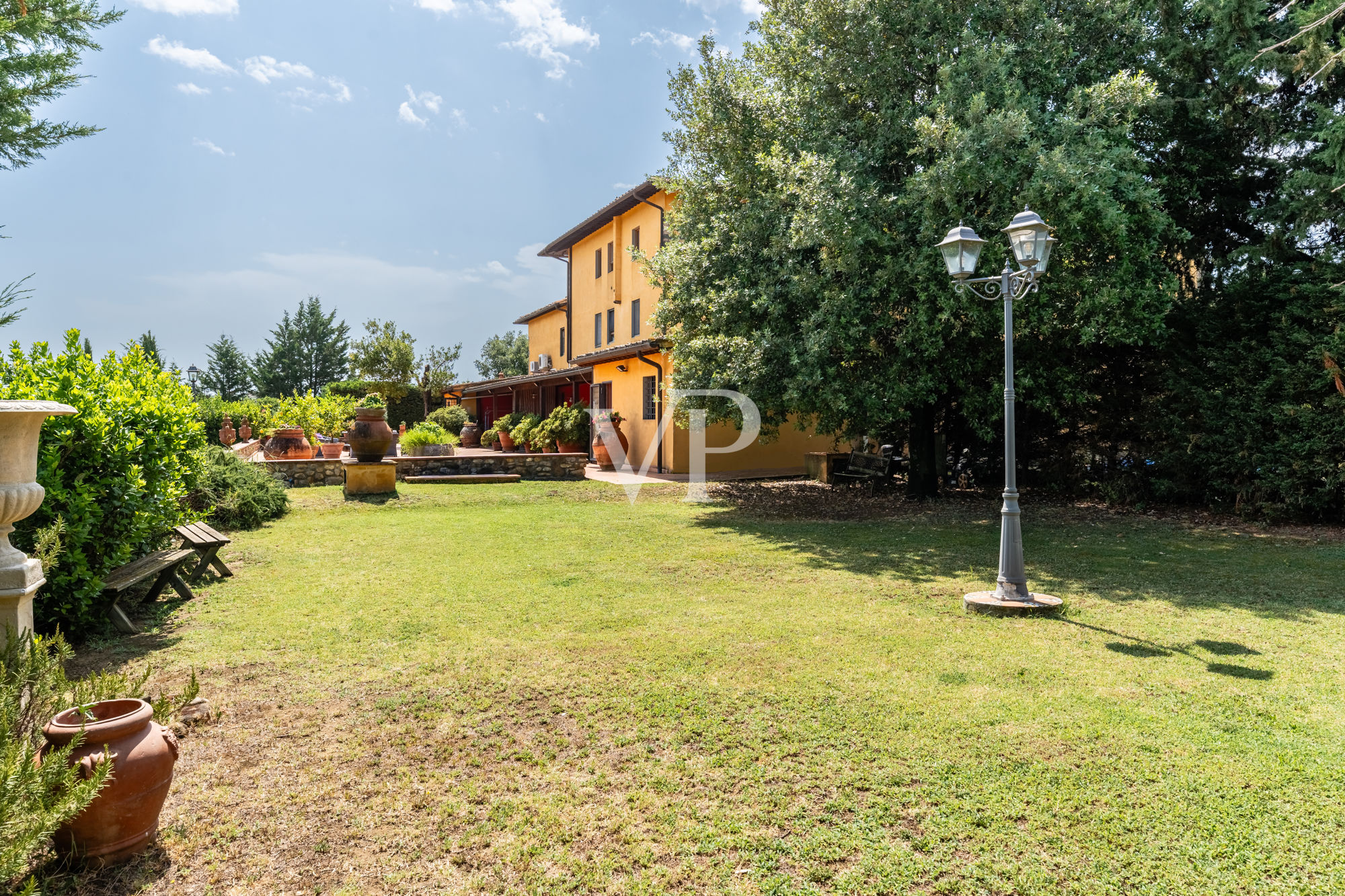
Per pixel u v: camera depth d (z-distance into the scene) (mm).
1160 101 9836
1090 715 3416
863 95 10719
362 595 5875
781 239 10055
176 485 6242
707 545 8297
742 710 3490
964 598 5488
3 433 2891
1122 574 6656
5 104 5852
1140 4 10562
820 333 9414
